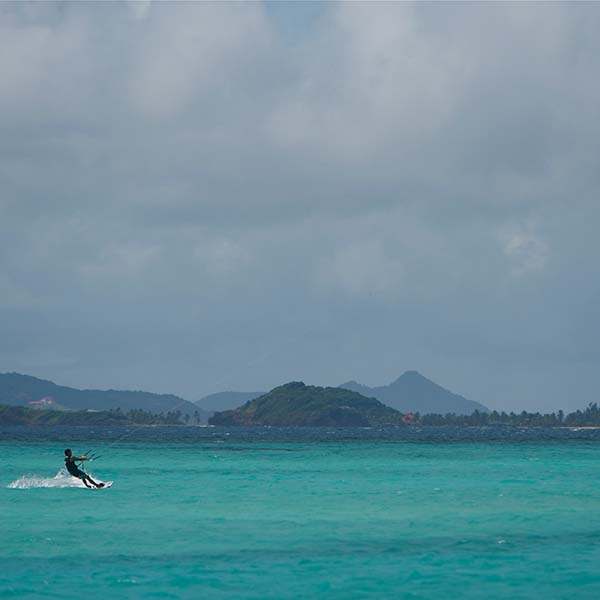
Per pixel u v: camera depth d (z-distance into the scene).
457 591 42.03
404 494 90.25
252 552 52.66
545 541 57.03
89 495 87.38
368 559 50.34
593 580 44.44
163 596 41.16
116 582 44.03
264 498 85.44
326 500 83.38
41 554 52.00
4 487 95.88
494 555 51.66
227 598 40.72
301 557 51.00
